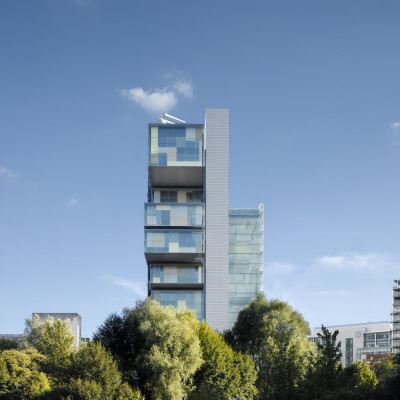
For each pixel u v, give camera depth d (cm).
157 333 6719
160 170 10788
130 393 5756
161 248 10362
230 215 12950
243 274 12619
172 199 11525
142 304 7375
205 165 10975
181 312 7744
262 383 5188
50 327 7969
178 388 6384
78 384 5678
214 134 11119
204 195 11050
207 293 10425
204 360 6906
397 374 4225
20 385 6203
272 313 8294
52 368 6556
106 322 7244
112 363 6200
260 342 8300
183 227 10738
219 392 6788
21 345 8856
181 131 10806
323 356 4891
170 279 10525
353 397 4159
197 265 10675
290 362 5172
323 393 4409
